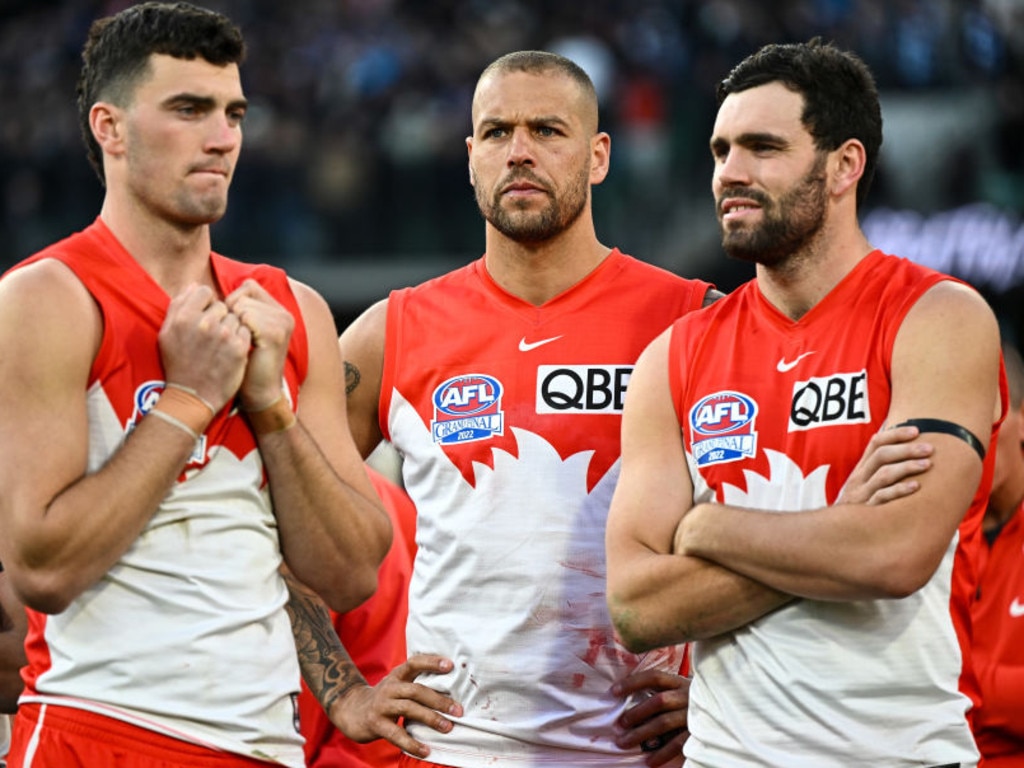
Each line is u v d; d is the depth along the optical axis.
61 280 10.60
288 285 11.91
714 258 49.22
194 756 10.67
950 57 54.28
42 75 60.31
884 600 10.66
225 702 10.76
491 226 13.38
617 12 56.59
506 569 12.73
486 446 12.94
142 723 10.59
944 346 10.70
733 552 10.66
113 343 10.69
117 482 10.23
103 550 10.25
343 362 13.46
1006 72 54.25
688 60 54.50
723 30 55.12
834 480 10.86
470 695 12.75
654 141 51.69
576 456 12.85
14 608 12.35
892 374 10.81
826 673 10.59
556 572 12.69
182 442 10.45
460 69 56.81
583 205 13.15
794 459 11.02
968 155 50.25
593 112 13.24
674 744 12.52
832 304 11.27
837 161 11.27
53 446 10.26
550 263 13.24
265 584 11.21
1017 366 15.54
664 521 11.31
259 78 56.97
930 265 49.38
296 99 56.03
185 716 10.64
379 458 29.73
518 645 12.69
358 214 51.28
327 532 11.41
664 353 11.85
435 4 59.41
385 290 50.88
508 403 13.00
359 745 14.33
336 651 12.88
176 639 10.67
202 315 10.62
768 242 11.13
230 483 11.05
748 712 10.81
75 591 10.32
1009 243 48.44
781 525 10.53
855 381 10.93
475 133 13.14
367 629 14.35
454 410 13.10
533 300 13.33
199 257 11.32
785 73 11.22
